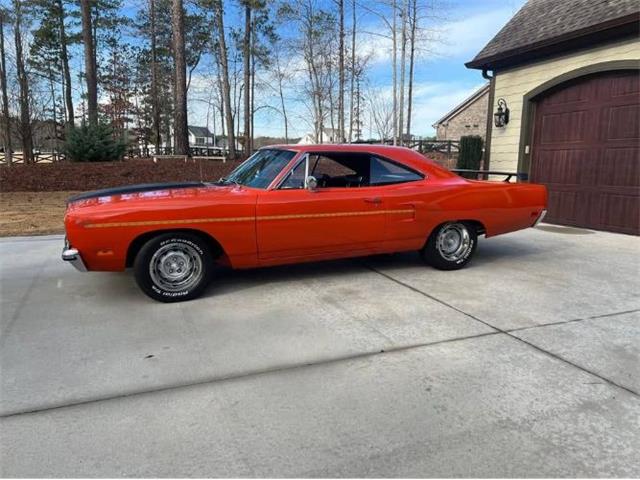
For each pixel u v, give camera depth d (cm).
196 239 480
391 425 270
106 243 446
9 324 425
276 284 547
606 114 884
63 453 246
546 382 320
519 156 1066
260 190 509
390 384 317
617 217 881
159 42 3512
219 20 2472
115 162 1700
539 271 607
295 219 508
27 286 540
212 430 266
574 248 750
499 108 1111
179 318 439
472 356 359
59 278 572
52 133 3841
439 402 295
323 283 552
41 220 1001
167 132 4650
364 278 573
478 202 597
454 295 508
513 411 285
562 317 443
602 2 908
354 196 535
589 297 502
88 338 393
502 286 541
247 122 2908
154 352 367
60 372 335
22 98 2691
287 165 519
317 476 229
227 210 480
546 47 948
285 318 439
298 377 327
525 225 638
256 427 269
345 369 338
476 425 271
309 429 267
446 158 2511
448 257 605
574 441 256
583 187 939
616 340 390
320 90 2075
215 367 342
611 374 332
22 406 290
